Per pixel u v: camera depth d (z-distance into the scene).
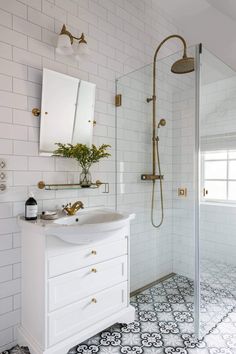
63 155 1.80
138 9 2.42
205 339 1.68
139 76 2.24
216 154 1.95
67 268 1.46
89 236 1.48
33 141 1.69
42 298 1.38
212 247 1.88
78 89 1.91
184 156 2.06
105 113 2.14
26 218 1.52
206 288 1.81
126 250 1.81
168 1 2.53
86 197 2.01
